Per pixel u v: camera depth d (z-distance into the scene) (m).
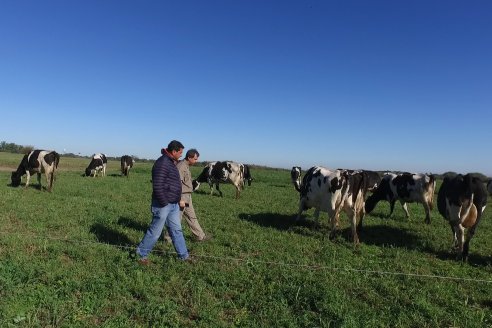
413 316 5.96
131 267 7.38
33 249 8.33
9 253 7.82
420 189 14.27
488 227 13.69
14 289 6.03
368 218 14.82
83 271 7.05
